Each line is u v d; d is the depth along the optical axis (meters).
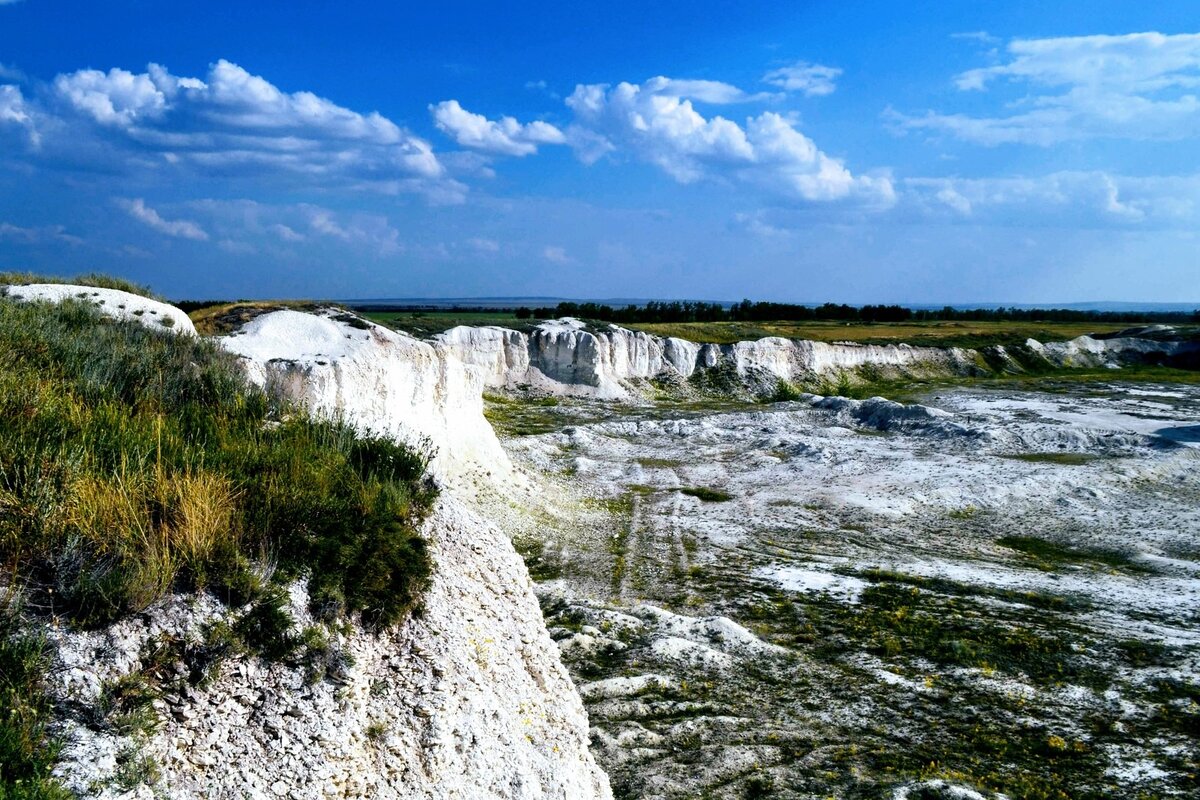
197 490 8.07
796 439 48.94
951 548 29.66
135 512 7.57
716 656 18.45
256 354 25.78
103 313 16.92
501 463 33.44
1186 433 49.75
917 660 19.00
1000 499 35.97
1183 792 13.54
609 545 28.38
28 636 6.16
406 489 10.49
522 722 9.34
